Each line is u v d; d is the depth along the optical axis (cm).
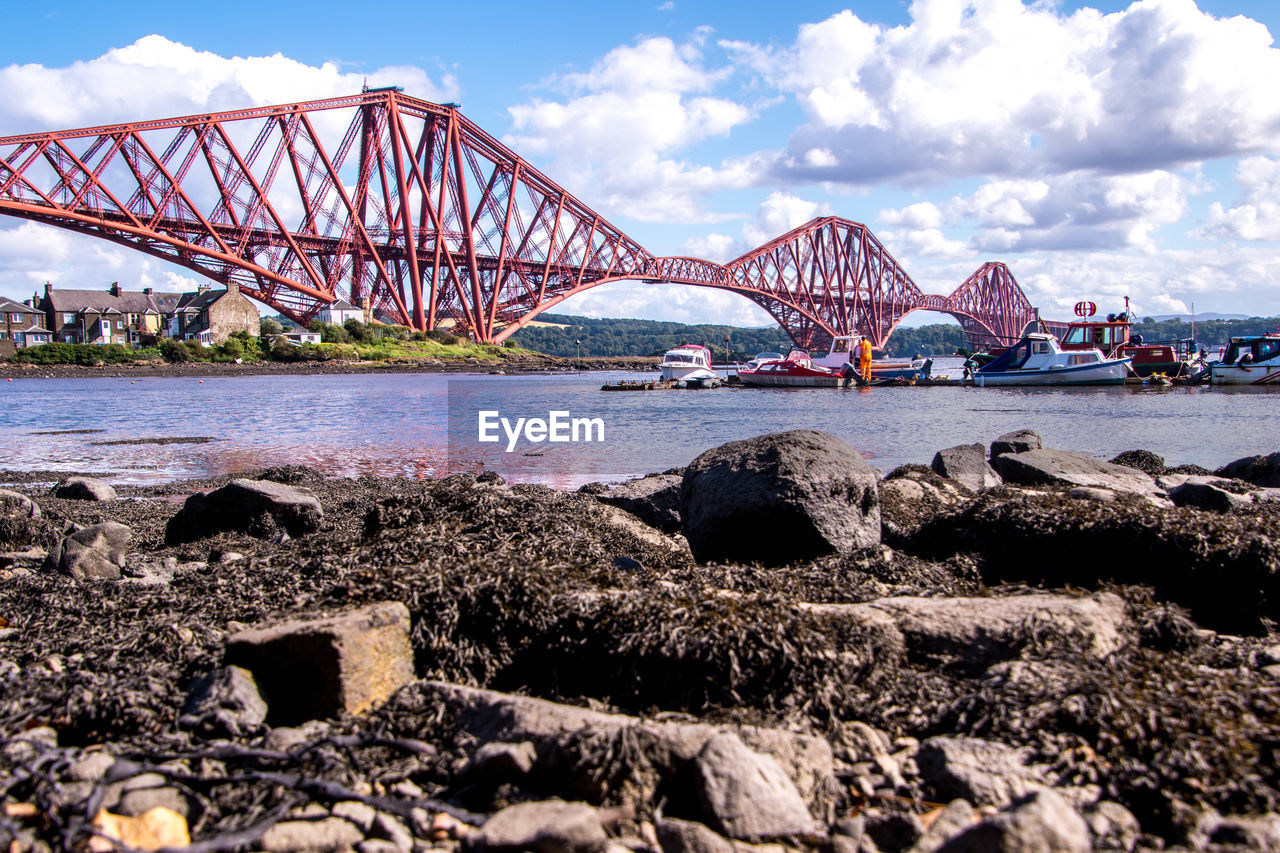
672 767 345
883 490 1118
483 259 12756
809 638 454
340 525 1130
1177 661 467
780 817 319
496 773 355
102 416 4334
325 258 11438
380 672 459
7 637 608
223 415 4397
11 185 8212
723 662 447
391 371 11775
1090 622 495
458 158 12206
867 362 7694
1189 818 321
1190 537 631
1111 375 6359
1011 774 352
